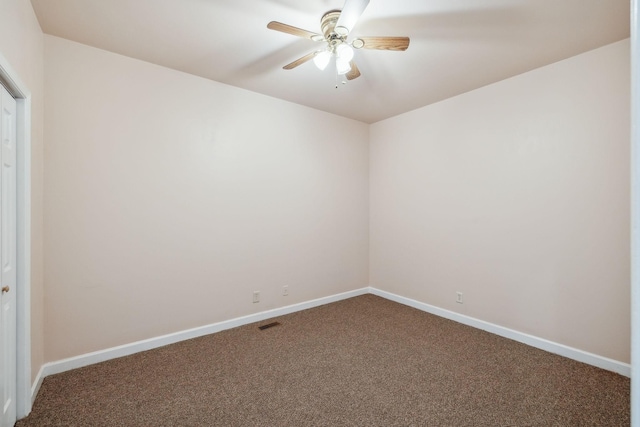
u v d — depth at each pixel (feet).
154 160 9.34
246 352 9.16
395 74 9.83
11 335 6.17
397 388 7.48
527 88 9.65
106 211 8.63
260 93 11.40
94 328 8.50
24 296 6.45
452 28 7.57
